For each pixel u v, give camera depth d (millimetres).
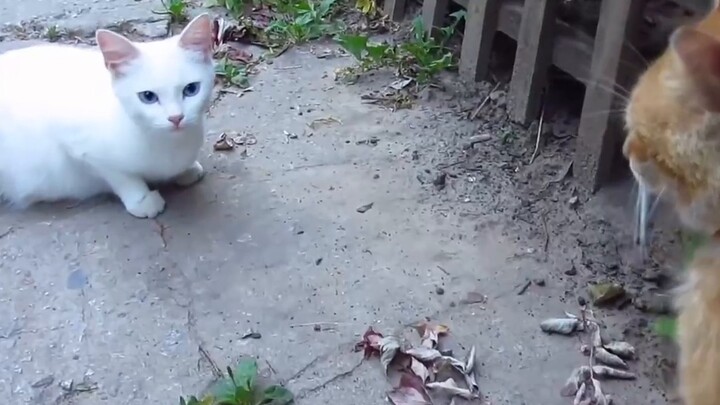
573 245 777
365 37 1044
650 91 483
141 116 755
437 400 640
